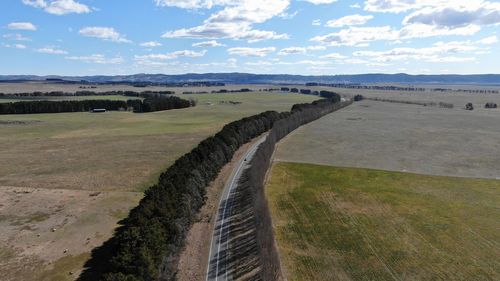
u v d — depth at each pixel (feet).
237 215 199.82
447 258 164.55
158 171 278.46
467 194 242.78
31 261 149.69
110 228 178.70
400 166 310.45
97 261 149.48
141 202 168.45
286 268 153.69
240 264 152.97
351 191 246.88
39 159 313.12
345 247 172.65
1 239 167.22
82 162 304.09
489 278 150.41
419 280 148.25
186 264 151.74
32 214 194.18
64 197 219.20
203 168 235.81
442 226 195.31
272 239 154.92
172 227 150.51
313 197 234.99
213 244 168.66
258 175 229.04
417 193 244.22
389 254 167.02
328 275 149.69
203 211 203.92
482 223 199.21
